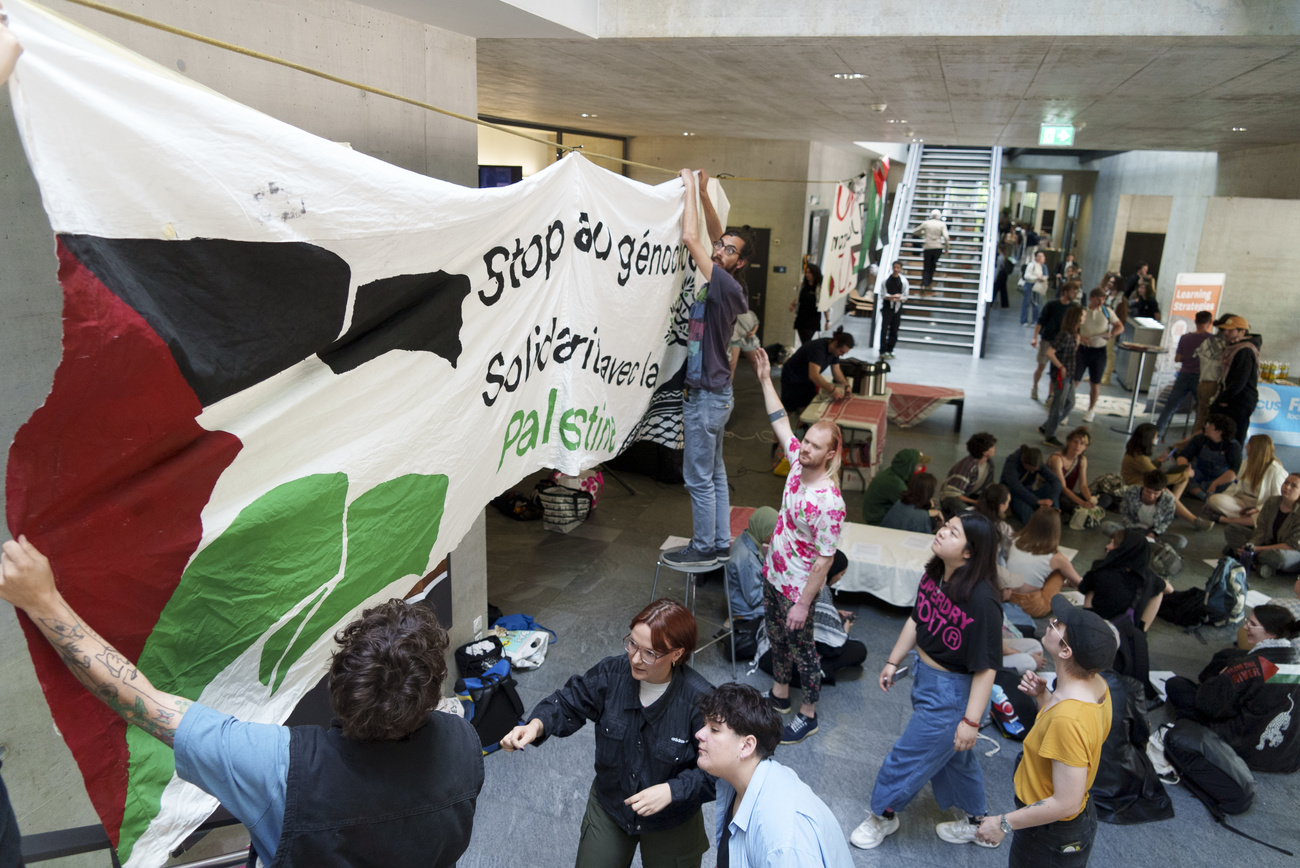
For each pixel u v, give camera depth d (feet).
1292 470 32.53
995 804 14.03
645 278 13.52
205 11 9.43
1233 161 43.60
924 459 26.40
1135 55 17.10
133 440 5.54
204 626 6.34
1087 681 9.62
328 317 7.08
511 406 10.44
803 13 16.15
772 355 46.29
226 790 5.22
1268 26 14.56
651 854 9.38
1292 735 14.79
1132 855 13.01
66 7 7.84
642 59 19.54
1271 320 40.78
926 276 57.00
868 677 17.62
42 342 8.13
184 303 5.80
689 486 16.96
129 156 5.31
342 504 7.57
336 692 5.32
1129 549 17.39
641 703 8.87
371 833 5.41
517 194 9.54
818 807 6.99
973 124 35.58
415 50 13.29
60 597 5.13
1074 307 33.71
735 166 47.88
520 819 13.17
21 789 8.69
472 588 16.34
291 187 6.50
